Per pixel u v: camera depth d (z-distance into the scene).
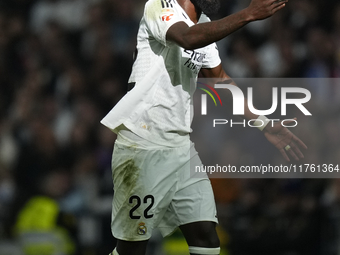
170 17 11.17
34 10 37.66
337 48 30.41
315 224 21.91
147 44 12.19
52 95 33.19
